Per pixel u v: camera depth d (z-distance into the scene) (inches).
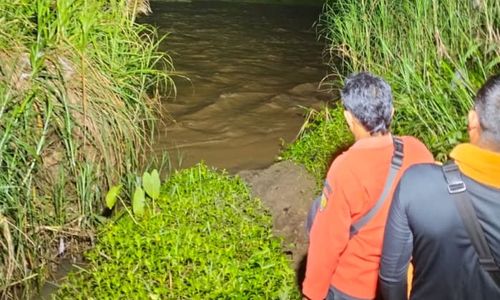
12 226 166.7
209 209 177.6
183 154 265.7
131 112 216.8
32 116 179.6
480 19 235.5
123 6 238.1
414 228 87.7
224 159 263.9
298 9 701.9
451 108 207.6
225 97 350.0
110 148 197.8
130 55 232.4
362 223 109.3
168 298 141.0
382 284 94.9
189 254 150.4
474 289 84.7
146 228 164.9
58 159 188.5
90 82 200.1
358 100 108.4
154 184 178.5
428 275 87.4
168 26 572.1
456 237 84.6
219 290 138.6
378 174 107.5
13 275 167.0
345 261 113.2
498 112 84.0
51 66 193.5
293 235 188.5
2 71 182.1
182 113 318.7
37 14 205.9
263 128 303.1
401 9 263.1
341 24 306.2
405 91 227.9
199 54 466.0
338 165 109.3
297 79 399.9
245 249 162.7
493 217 83.0
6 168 168.1
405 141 111.1
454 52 231.5
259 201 191.9
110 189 190.2
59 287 169.9
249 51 483.5
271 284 144.7
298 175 209.0
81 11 214.7
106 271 150.7
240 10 677.9
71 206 192.1
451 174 85.8
